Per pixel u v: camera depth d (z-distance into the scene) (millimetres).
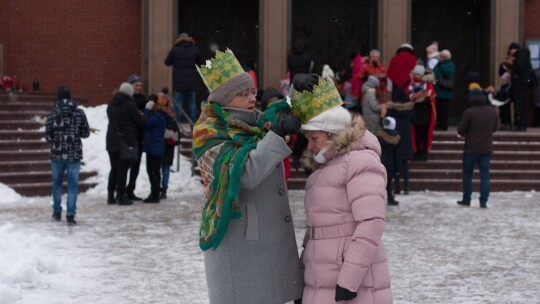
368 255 4426
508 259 9711
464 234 11547
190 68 19719
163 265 9211
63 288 8023
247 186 4496
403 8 22688
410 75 17938
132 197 15461
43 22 23375
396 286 8250
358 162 4531
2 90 20484
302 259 4793
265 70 22484
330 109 4609
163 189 15766
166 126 15305
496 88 23156
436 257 9805
